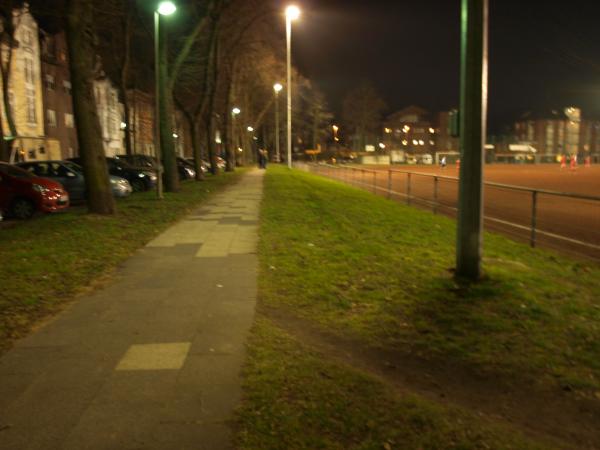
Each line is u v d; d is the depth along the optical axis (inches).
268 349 202.7
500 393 178.2
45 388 172.2
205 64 1135.0
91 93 534.0
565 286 293.3
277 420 150.2
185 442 139.9
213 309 252.8
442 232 493.7
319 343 215.8
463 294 265.4
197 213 602.9
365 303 259.6
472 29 273.0
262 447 137.5
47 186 633.0
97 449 137.3
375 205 719.7
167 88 845.8
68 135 2111.2
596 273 357.7
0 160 888.3
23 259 346.6
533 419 163.5
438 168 2496.3
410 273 310.0
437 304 253.6
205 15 876.6
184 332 222.2
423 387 181.3
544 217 675.4
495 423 157.8
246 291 281.4
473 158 282.0
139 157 1182.9
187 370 184.4
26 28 1670.8
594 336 217.9
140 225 499.5
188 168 1382.9
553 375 188.2
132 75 1736.0
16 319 237.6
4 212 620.1
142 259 358.9
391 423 149.9
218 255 370.3
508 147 4475.9
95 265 337.4
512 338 215.9
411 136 4916.3
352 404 160.1
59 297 271.6
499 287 271.4
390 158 3341.5
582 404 171.6
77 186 757.3
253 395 164.6
